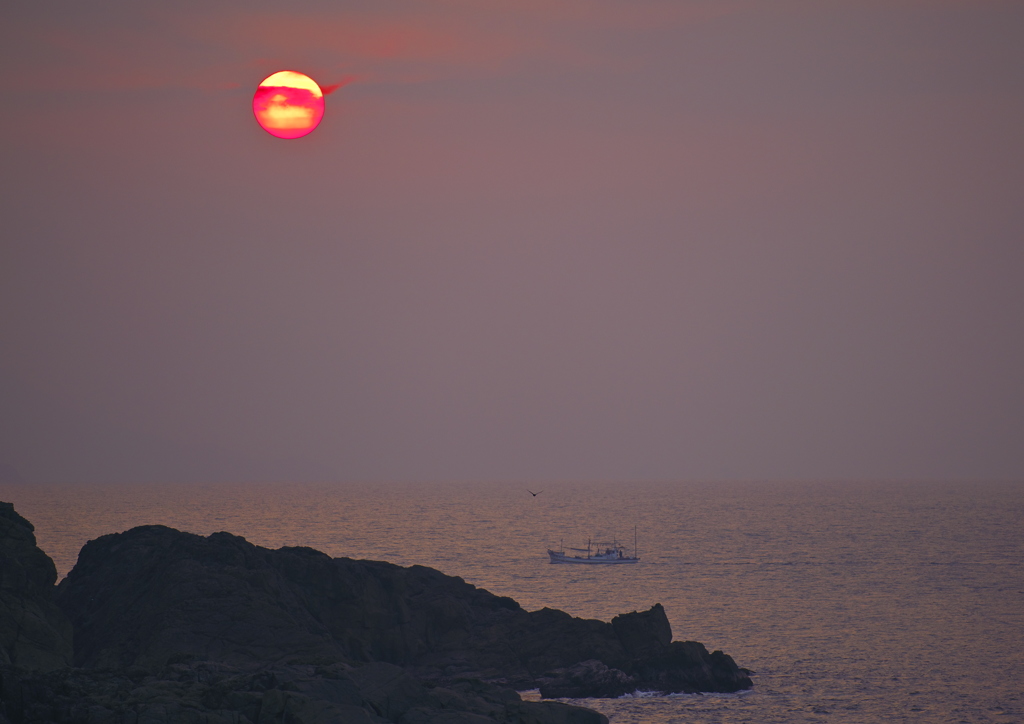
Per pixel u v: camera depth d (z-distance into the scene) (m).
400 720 176.88
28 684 163.75
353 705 168.00
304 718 160.88
